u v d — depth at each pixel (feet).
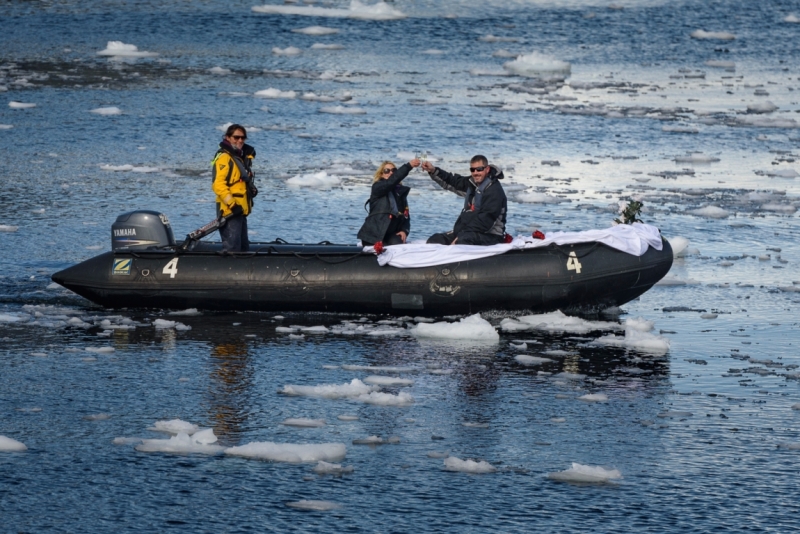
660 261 110.22
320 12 416.46
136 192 174.91
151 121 240.32
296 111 257.55
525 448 76.84
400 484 70.69
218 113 252.21
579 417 82.84
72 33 367.86
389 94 284.41
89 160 200.44
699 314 114.01
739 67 342.44
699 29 406.41
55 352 97.55
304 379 91.04
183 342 101.19
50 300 116.67
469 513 66.80
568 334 105.50
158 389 87.97
